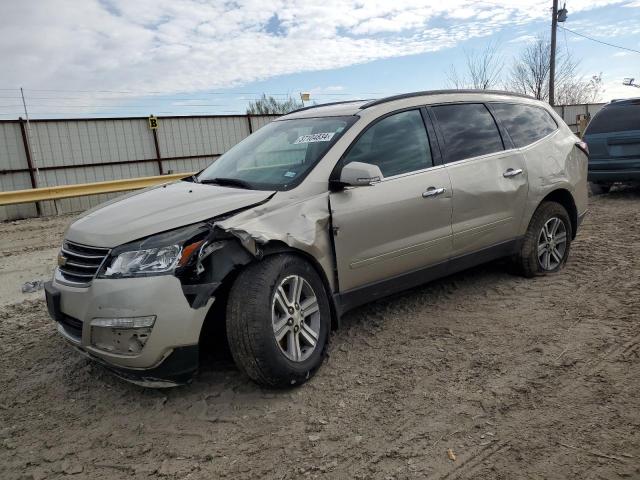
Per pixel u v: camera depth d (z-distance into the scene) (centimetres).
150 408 345
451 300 502
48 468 290
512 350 396
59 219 1296
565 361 374
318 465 279
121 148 1764
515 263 541
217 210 348
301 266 357
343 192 388
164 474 280
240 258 332
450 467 270
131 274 318
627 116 980
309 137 427
